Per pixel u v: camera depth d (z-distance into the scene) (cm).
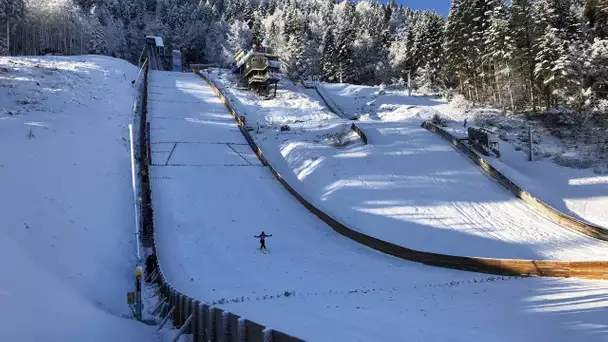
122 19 14450
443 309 1125
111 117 4147
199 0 16250
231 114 5534
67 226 1917
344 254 2380
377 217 2989
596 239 2533
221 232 2627
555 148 4400
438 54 7781
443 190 3388
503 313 1033
